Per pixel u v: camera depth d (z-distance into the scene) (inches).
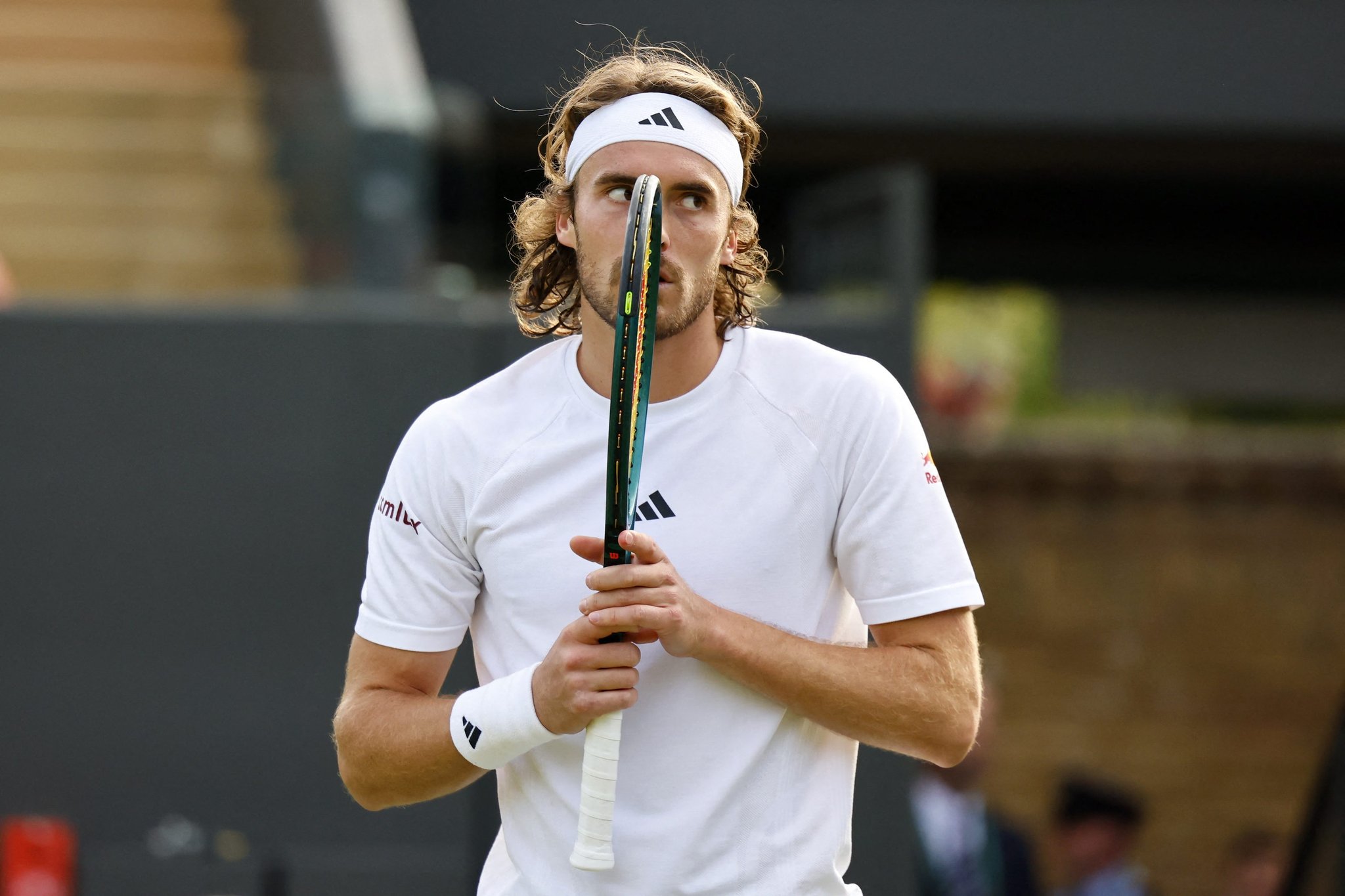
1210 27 1139.3
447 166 755.4
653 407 310.0
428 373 675.4
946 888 775.1
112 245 722.2
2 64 921.5
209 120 729.0
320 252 729.0
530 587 310.0
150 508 670.5
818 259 775.7
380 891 659.4
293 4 850.8
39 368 672.4
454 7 1060.5
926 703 301.9
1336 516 1139.3
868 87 1115.3
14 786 663.8
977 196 1389.0
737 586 305.1
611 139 300.8
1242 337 1647.4
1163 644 1133.1
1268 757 1130.7
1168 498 1136.8
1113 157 1229.7
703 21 1093.8
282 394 673.0
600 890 304.2
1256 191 1359.5
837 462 310.2
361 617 328.5
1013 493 1133.7
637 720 303.6
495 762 302.2
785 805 305.6
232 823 662.5
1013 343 1672.0
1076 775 1119.0
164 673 666.2
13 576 668.7
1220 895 1121.4
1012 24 1128.8
